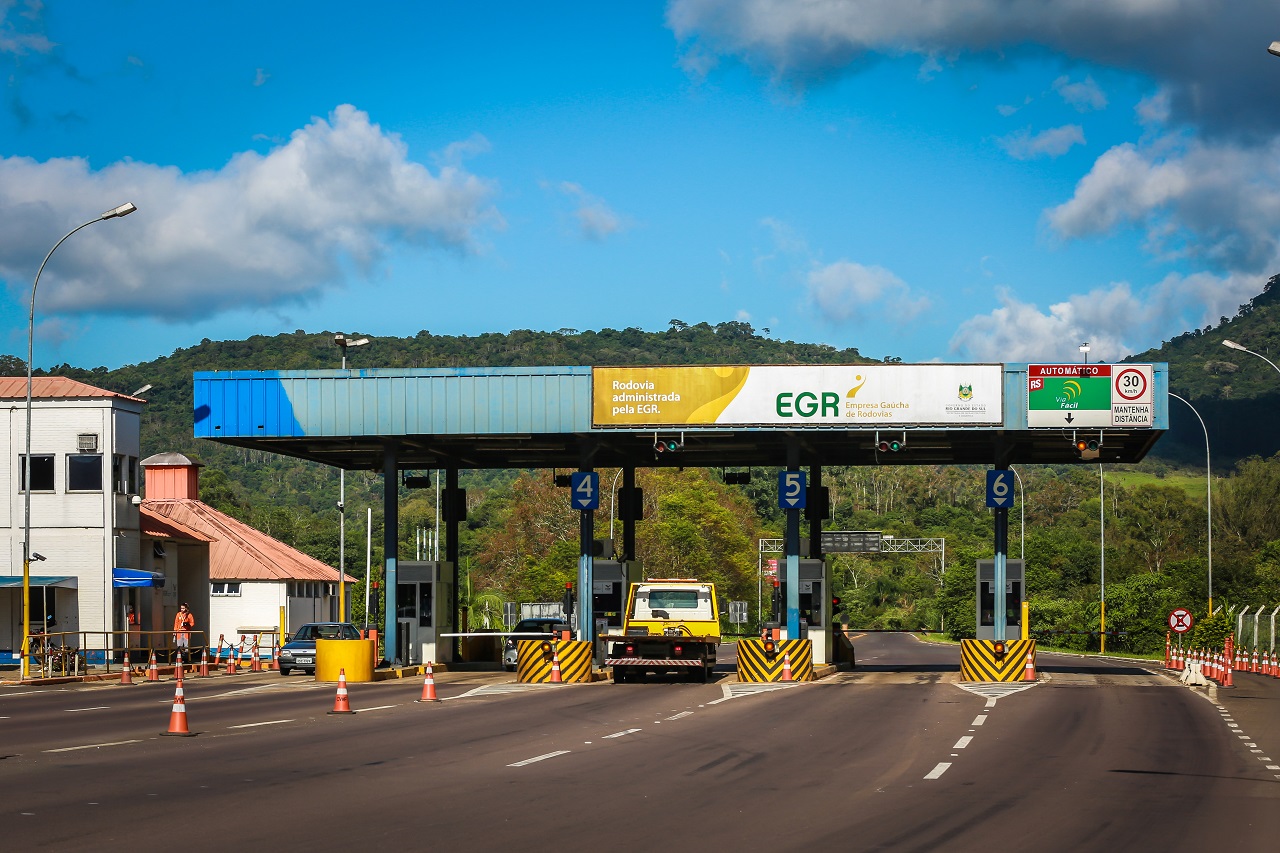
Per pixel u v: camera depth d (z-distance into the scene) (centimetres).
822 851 1075
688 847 1088
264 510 13862
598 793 1406
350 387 4000
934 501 18600
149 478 7538
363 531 13162
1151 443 4328
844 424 3878
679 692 3225
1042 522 16912
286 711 2580
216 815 1229
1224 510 13100
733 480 4719
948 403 3844
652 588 3697
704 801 1352
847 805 1332
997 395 3834
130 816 1219
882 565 16112
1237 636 5669
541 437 4331
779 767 1653
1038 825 1220
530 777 1536
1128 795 1426
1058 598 11694
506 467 5212
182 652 4466
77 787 1416
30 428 3853
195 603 5778
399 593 4341
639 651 3622
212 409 4022
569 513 10344
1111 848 1109
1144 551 12756
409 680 3859
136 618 4875
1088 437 3881
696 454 4819
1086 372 3812
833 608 4775
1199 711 2641
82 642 4728
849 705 2734
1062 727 2239
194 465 7600
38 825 1164
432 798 1357
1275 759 1797
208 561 5828
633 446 4559
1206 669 4041
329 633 4650
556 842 1105
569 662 3672
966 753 1827
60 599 4759
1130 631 8281
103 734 2056
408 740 1972
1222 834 1184
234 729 2152
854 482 19188
